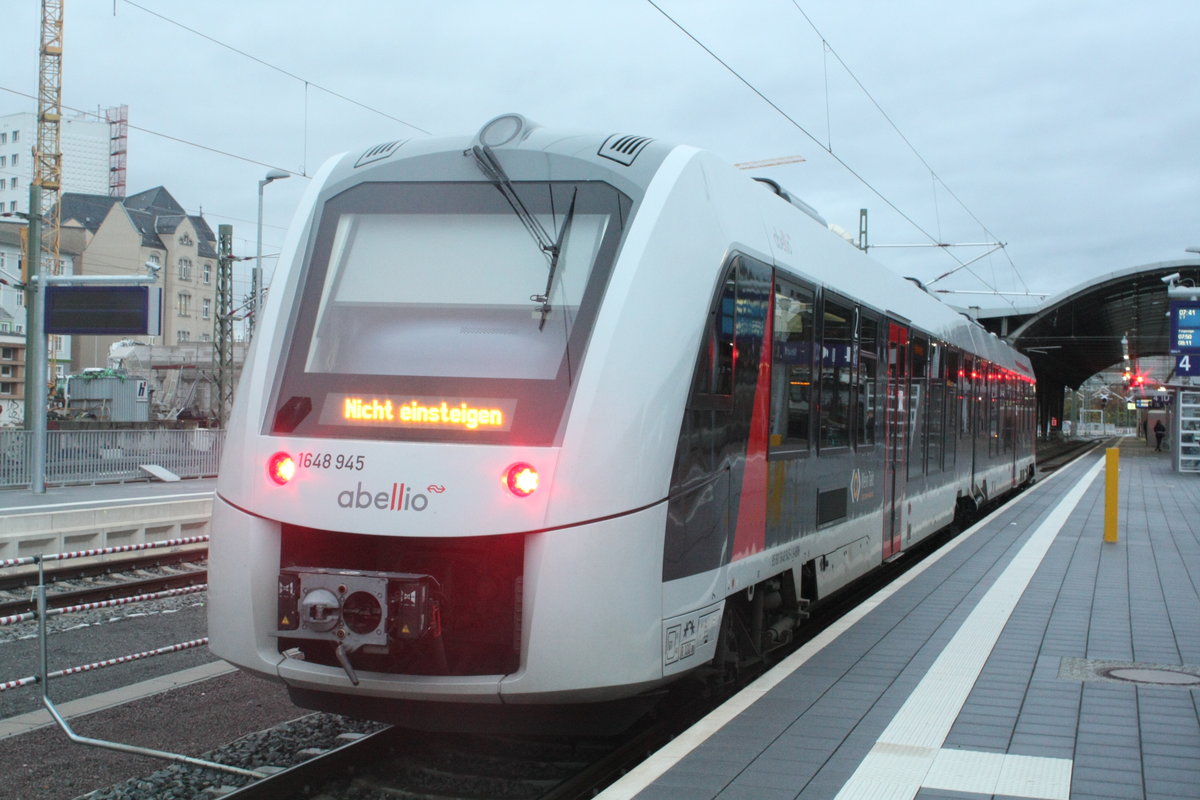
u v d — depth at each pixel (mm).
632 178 6148
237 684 8039
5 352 75875
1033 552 13031
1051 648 7629
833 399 8656
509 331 5879
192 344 58594
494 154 6406
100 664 6938
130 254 84438
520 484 5410
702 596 6117
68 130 111062
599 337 5664
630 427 5574
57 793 5824
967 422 16016
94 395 45688
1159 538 14750
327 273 6359
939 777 4859
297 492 5691
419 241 6309
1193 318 25219
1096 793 4656
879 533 10219
